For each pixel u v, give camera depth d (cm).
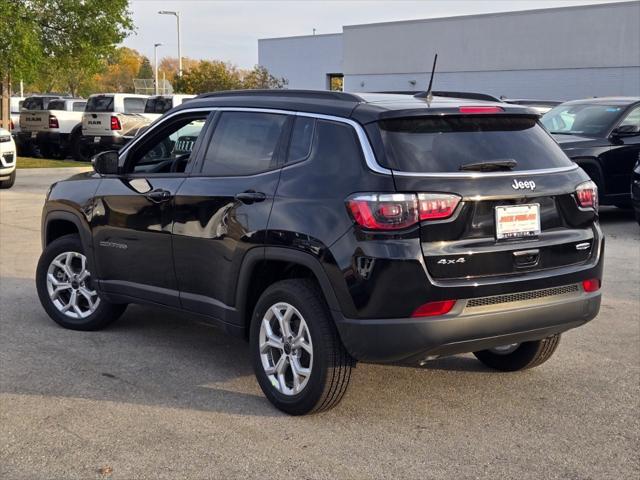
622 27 3666
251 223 478
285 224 457
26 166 2202
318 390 453
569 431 455
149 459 414
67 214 624
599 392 517
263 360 486
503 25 4097
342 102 470
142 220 562
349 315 429
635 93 3659
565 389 522
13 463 409
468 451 427
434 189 422
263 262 479
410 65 4512
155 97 2448
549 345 530
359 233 423
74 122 2566
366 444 435
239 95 537
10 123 2583
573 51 3844
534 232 454
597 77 3781
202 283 524
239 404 491
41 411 477
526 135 479
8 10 2078
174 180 545
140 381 530
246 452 423
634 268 898
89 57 2427
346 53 4812
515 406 492
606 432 454
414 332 420
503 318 439
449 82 4366
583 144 1184
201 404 490
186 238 528
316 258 439
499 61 4134
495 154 454
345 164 443
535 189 451
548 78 3956
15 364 561
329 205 439
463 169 436
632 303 745
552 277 454
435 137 446
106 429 452
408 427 458
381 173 424
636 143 1208
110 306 627
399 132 439
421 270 417
